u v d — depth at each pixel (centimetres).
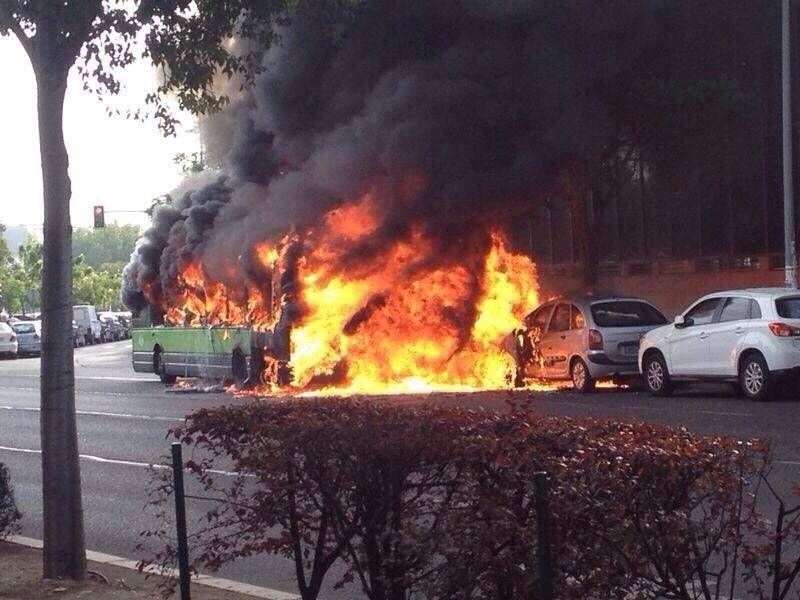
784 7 2366
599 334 2147
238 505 655
